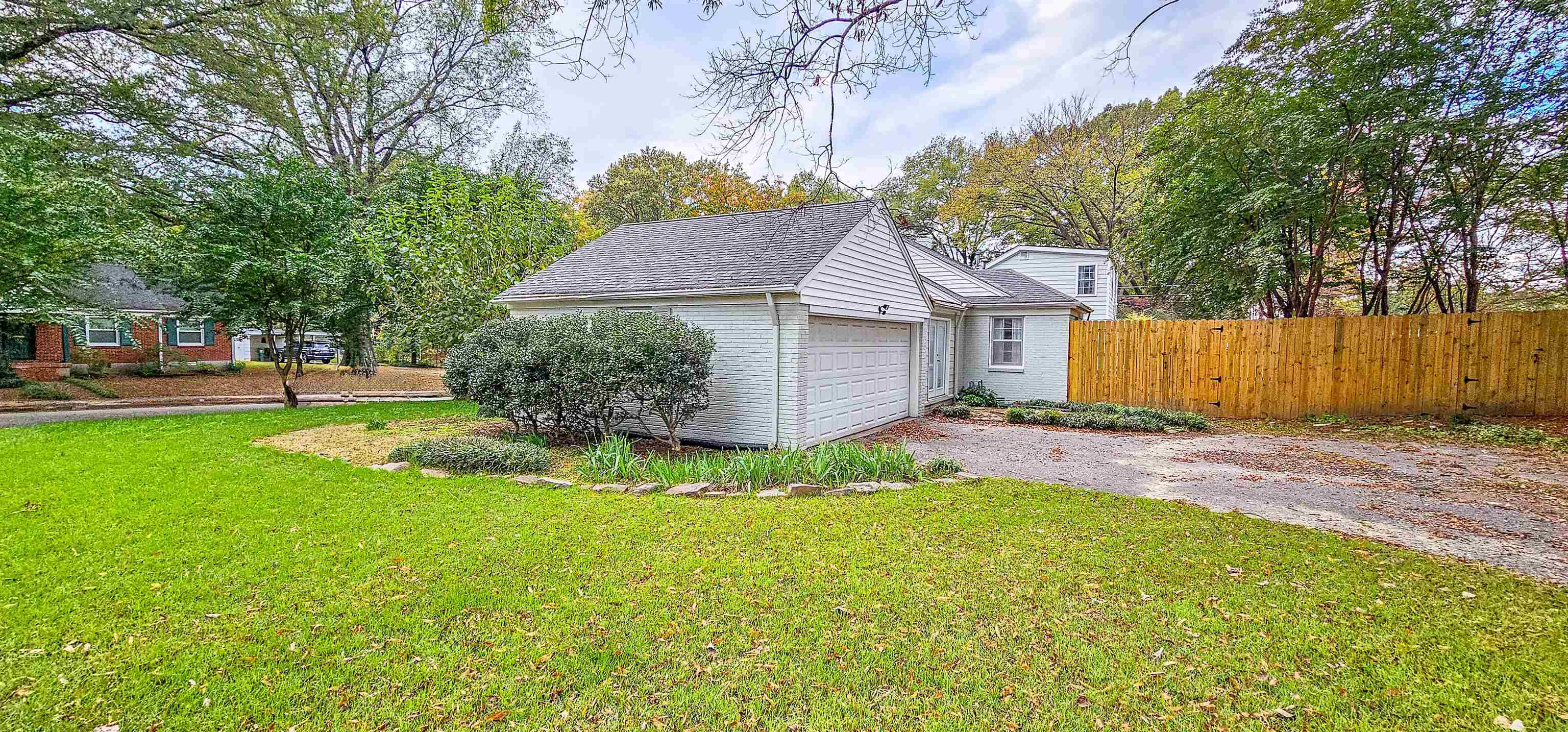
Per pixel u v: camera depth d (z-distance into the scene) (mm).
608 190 30016
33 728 2145
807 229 9195
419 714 2291
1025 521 4750
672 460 7203
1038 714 2344
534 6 4312
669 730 2230
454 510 4828
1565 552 4227
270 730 2188
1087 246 26609
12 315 11000
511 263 13797
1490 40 9211
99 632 2797
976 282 14773
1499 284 12531
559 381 7500
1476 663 2672
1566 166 9312
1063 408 11961
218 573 3506
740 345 8266
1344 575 3689
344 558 3770
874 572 3672
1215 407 11930
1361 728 2248
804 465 6234
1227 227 12164
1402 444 8703
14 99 12383
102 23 11969
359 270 12859
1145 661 2715
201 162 15320
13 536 4055
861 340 9781
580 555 3895
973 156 28234
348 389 17188
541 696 2418
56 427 9094
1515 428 9047
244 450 7250
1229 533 4484
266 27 13859
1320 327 11039
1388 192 11227
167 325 19562
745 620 3059
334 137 18266
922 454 8039
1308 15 10273
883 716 2330
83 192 10484
